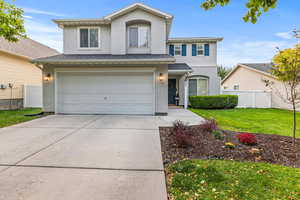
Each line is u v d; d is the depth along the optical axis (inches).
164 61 352.8
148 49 444.8
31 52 606.9
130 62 358.6
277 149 177.9
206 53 608.1
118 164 145.9
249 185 113.0
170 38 593.6
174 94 641.6
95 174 129.0
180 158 161.0
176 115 388.5
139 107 390.9
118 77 389.4
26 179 120.7
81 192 106.9
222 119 352.2
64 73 391.9
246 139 191.3
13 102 508.1
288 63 187.9
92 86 392.2
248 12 109.6
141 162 150.3
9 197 101.4
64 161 150.6
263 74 621.0
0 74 471.2
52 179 121.1
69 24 453.4
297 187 110.7
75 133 240.2
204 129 233.8
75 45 459.2
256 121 337.4
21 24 356.2
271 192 105.7
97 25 455.8
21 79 542.6
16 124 293.4
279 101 557.3
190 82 611.8
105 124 296.4
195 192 107.0
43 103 394.9
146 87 388.8
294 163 149.1
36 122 309.7
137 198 102.0
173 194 106.1
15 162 147.8
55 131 250.1
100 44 457.4
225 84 987.3
